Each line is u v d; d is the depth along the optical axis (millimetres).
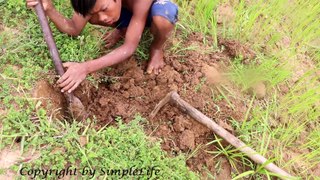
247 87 1609
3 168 1164
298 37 1871
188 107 1416
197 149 1416
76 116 1351
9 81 1310
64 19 1384
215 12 1792
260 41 1795
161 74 1534
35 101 1293
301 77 1739
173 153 1400
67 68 1329
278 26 1904
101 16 1248
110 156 1245
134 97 1480
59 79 1269
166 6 1353
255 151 1410
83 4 1193
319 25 1965
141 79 1513
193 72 1574
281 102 1635
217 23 1792
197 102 1502
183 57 1607
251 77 1628
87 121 1326
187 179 1297
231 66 1636
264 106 1603
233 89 1592
